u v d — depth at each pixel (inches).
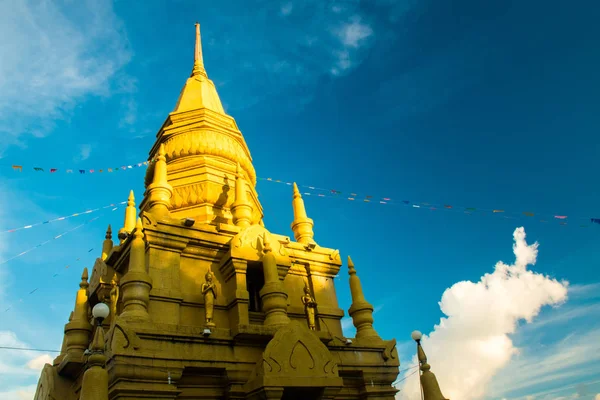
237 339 730.2
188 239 834.8
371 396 858.1
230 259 835.4
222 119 1243.2
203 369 689.0
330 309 954.7
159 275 776.3
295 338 734.5
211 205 1032.2
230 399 697.6
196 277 831.7
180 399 674.2
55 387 832.9
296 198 1132.5
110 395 610.5
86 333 869.2
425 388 781.3
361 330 936.3
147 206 900.6
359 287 995.3
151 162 1098.7
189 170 1079.6
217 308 810.2
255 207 1210.0
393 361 914.1
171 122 1221.7
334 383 730.2
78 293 912.3
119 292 777.6
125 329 629.0
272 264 842.8
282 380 681.0
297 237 1078.4
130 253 749.9
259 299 909.8
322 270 1003.9
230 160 1155.9
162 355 647.1
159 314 737.6
